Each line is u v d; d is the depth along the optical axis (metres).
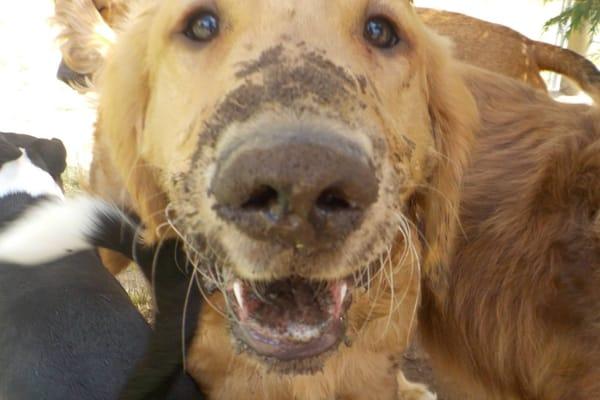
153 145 0.29
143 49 0.30
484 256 0.37
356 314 0.32
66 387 0.33
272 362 0.24
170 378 0.31
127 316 0.36
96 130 0.37
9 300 0.36
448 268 0.36
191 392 0.33
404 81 0.29
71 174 0.64
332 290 0.24
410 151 0.29
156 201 0.31
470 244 0.38
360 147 0.20
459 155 0.33
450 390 0.47
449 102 0.33
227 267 0.22
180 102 0.27
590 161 0.35
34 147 0.51
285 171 0.18
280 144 0.19
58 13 0.41
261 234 0.20
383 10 0.28
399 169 0.26
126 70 0.31
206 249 0.23
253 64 0.24
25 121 0.83
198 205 0.23
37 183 0.46
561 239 0.35
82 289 0.37
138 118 0.31
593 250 0.34
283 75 0.22
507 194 0.37
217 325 0.32
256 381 0.33
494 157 0.38
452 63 0.34
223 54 0.26
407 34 0.29
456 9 1.18
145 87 0.30
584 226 0.34
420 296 0.37
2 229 0.40
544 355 0.36
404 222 0.27
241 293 0.24
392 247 0.30
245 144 0.19
